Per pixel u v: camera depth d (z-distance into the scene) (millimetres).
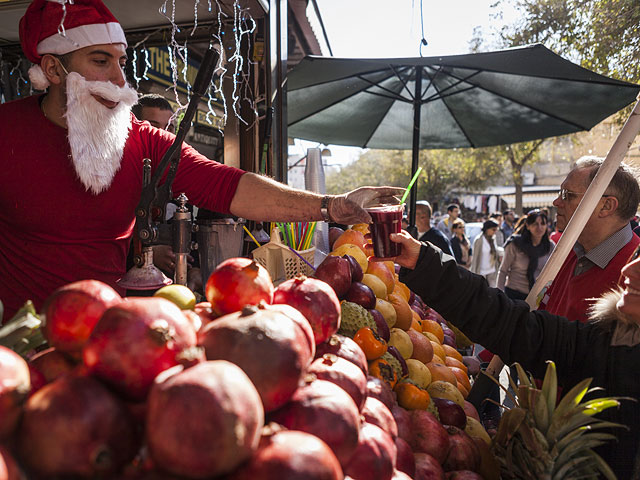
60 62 1624
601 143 12977
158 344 711
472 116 5484
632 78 4586
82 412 625
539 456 1298
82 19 1590
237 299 1090
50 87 1688
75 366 864
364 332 1588
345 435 842
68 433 609
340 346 1235
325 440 827
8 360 660
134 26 2953
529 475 1354
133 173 1834
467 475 1372
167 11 2717
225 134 2871
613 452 1364
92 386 663
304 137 6172
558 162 35344
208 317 1112
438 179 32562
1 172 1649
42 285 1719
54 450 606
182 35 2938
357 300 1815
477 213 34781
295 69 3945
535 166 36438
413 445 1396
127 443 663
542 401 1328
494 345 1687
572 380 1598
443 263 1691
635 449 1342
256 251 2033
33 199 1669
